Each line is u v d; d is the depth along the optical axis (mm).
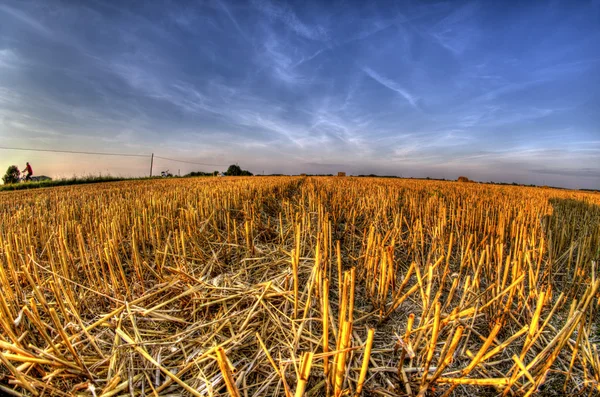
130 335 2336
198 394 1746
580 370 2051
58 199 8008
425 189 10742
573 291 3039
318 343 2061
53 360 1792
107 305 2840
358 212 5859
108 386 1805
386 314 2590
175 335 2230
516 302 2922
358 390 1537
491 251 3334
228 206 5543
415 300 2965
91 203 6426
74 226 4312
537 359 1655
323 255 3113
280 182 11766
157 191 8773
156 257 3295
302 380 1314
